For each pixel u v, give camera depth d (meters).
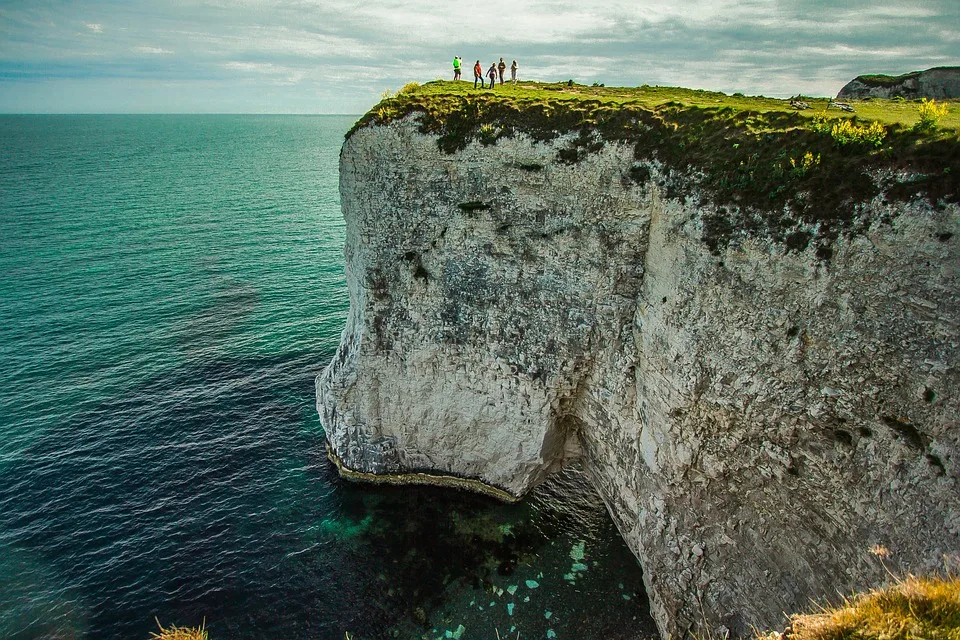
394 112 29.20
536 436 30.55
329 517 31.06
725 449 21.75
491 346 30.09
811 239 18.39
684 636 23.69
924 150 16.88
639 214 24.56
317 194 113.81
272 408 39.19
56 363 43.00
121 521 29.81
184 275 61.72
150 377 41.91
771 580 20.81
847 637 10.20
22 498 30.83
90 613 25.14
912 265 16.27
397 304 31.34
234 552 28.52
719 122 23.50
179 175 133.38
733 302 20.53
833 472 18.66
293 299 56.50
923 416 16.33
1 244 69.19
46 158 160.38
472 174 28.20
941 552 15.67
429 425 32.78
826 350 18.33
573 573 27.95
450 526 30.80
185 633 20.80
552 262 27.44
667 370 23.28
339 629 25.12
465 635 25.06
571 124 26.47
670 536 24.53
